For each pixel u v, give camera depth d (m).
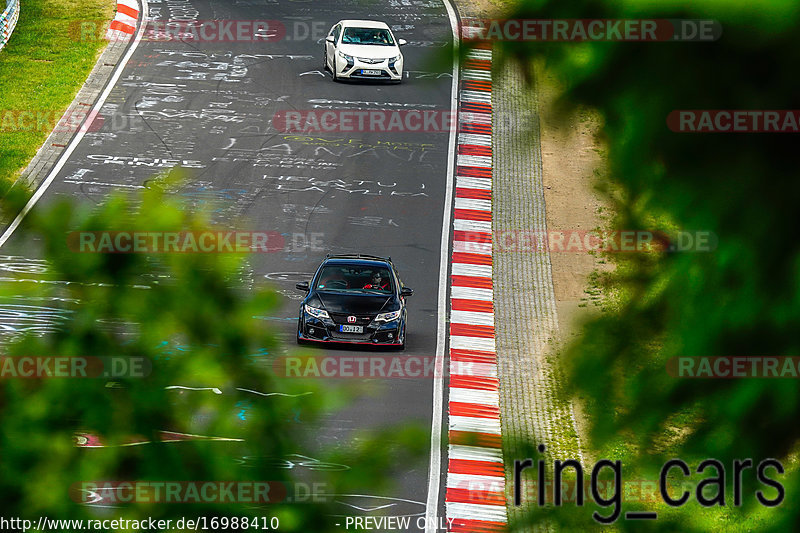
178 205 10.76
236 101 124.44
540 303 84.75
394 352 71.25
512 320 81.00
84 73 127.50
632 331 6.42
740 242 6.02
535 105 6.27
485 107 125.25
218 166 108.00
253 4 157.25
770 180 5.92
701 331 6.16
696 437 6.35
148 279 10.38
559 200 105.69
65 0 151.00
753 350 6.08
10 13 137.12
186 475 10.12
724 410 6.22
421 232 97.69
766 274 5.99
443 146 116.31
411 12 155.75
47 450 10.11
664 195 6.14
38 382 10.18
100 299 10.27
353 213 100.56
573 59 6.09
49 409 10.13
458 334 77.19
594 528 6.94
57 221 10.36
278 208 100.06
